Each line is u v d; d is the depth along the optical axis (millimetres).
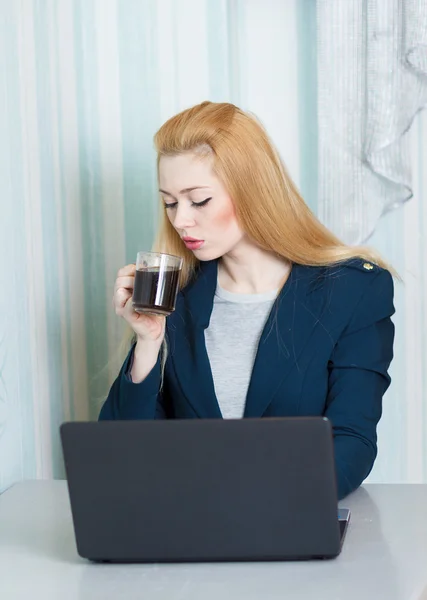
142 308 2023
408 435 3035
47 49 2912
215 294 2422
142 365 2254
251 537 1649
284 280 2359
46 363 2779
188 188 2191
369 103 2889
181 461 1627
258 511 1635
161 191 2254
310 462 1598
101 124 2994
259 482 1620
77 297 2988
